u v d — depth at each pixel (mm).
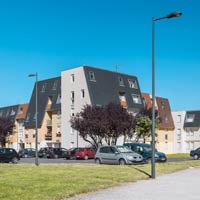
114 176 18672
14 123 84250
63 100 68312
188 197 12773
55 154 56750
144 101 77438
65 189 13648
